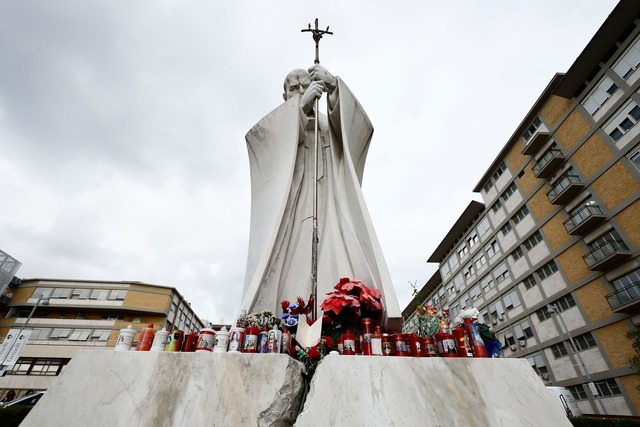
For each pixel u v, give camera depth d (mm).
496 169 22750
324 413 1811
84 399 1829
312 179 4977
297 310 3135
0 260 23766
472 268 24969
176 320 30609
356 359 2041
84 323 26906
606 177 15008
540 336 17797
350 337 2471
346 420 1801
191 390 1888
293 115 4895
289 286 4094
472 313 2613
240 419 1826
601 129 15422
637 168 13883
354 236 4066
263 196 4824
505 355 20344
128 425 1771
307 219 4629
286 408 1943
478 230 24484
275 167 4816
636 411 12789
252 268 4383
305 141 5324
